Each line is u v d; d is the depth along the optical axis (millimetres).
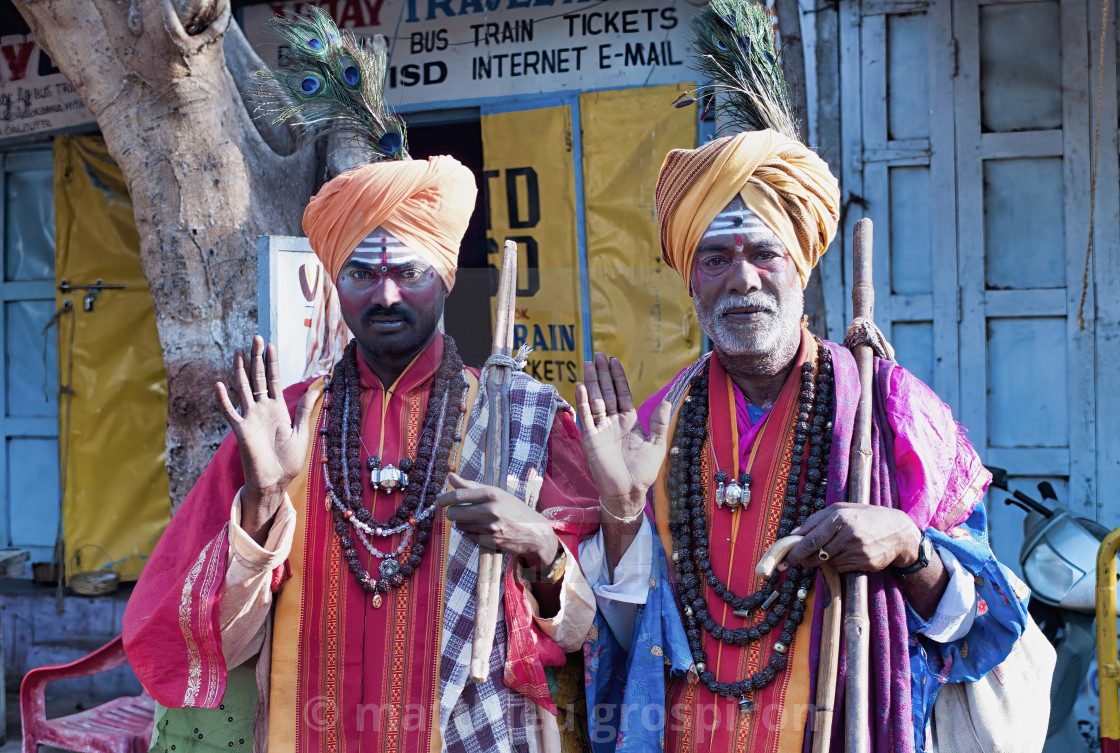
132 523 5004
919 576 1791
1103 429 3805
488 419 1938
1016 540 3912
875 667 1762
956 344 3908
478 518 1790
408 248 1963
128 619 1936
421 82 4363
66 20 3357
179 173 3354
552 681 1999
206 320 3410
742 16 2090
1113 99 3752
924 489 1818
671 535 1955
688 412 2025
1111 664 2566
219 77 3375
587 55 4172
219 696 1889
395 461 2010
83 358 5035
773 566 1713
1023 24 3830
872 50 3902
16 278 5266
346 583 1950
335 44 2244
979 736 1882
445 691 1875
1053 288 3838
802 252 1905
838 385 1908
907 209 3936
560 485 1985
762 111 2059
